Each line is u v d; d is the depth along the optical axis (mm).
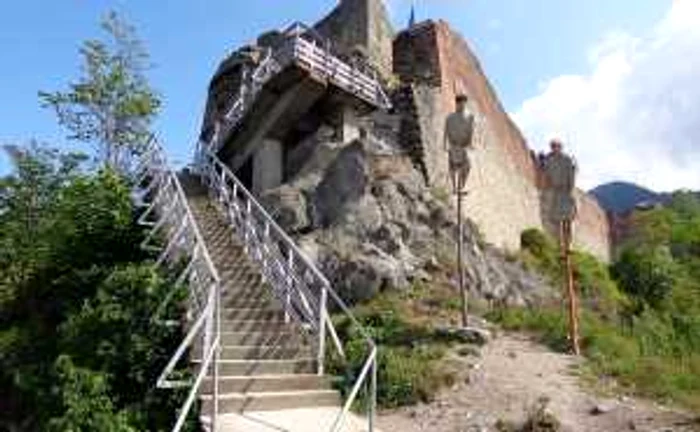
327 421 10828
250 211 17641
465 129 16844
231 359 12172
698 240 43000
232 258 16469
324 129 24578
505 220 31531
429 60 29453
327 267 19688
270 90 24219
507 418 11539
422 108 25938
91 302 14359
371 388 10508
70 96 27641
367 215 21141
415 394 12602
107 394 12203
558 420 11297
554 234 36625
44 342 15539
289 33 26984
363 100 25031
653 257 32219
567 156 17156
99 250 17453
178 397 11289
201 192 21875
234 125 25375
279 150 24938
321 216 21516
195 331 10906
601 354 15023
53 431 11672
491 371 13641
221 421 10375
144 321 13273
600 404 12031
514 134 36562
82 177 20109
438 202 22953
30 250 21125
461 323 16781
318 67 23969
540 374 13594
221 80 35594
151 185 19531
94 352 12992
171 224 16500
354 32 29797
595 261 31984
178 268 14547
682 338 21688
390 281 19297
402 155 24469
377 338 15516
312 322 13500
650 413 11578
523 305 21469
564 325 16906
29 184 23828
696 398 12680
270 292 14812
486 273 22219
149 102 28719
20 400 14438
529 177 36656
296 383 11883
